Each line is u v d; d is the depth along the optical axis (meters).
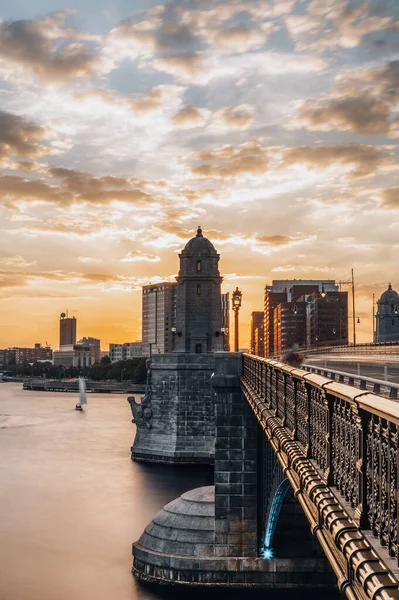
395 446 9.99
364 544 10.94
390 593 9.09
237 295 62.09
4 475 90.44
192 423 99.81
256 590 47.78
